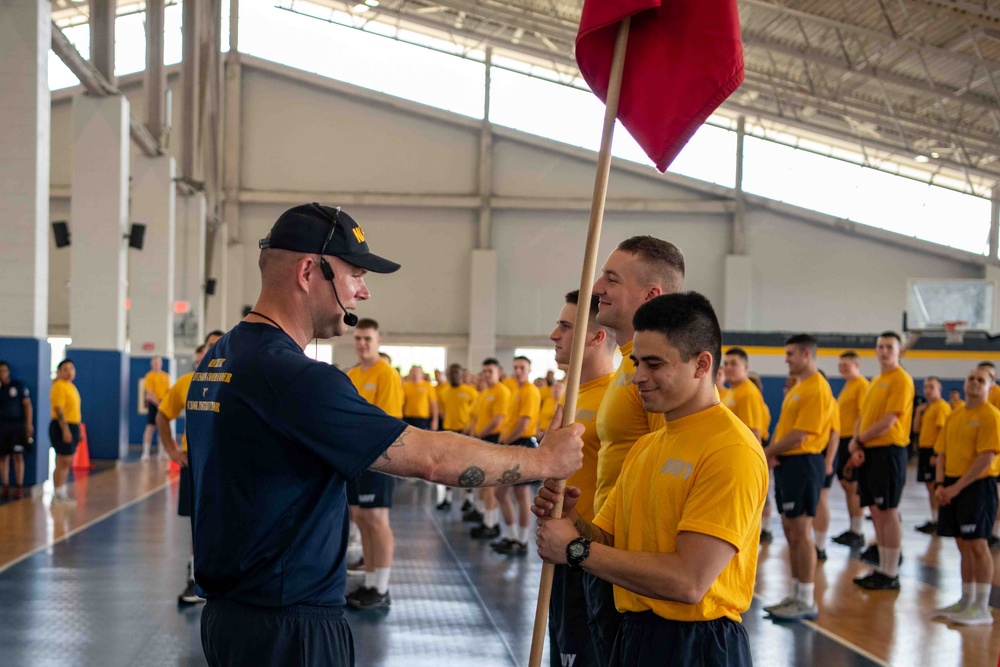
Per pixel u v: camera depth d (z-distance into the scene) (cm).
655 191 2316
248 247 2272
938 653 532
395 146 2298
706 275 2309
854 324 2306
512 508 846
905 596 683
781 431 633
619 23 234
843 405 909
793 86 1975
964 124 1958
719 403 231
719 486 215
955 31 1535
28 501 1043
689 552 211
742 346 1844
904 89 1838
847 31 1573
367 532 627
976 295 1858
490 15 1933
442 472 191
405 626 566
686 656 222
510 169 2311
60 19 2122
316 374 190
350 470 188
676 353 224
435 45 2272
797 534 611
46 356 1103
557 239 2316
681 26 238
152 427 1513
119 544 798
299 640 190
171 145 1839
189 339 1658
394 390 638
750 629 582
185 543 807
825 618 614
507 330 2316
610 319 281
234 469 192
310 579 193
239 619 191
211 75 1980
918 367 1834
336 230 207
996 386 923
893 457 705
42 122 1092
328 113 2288
